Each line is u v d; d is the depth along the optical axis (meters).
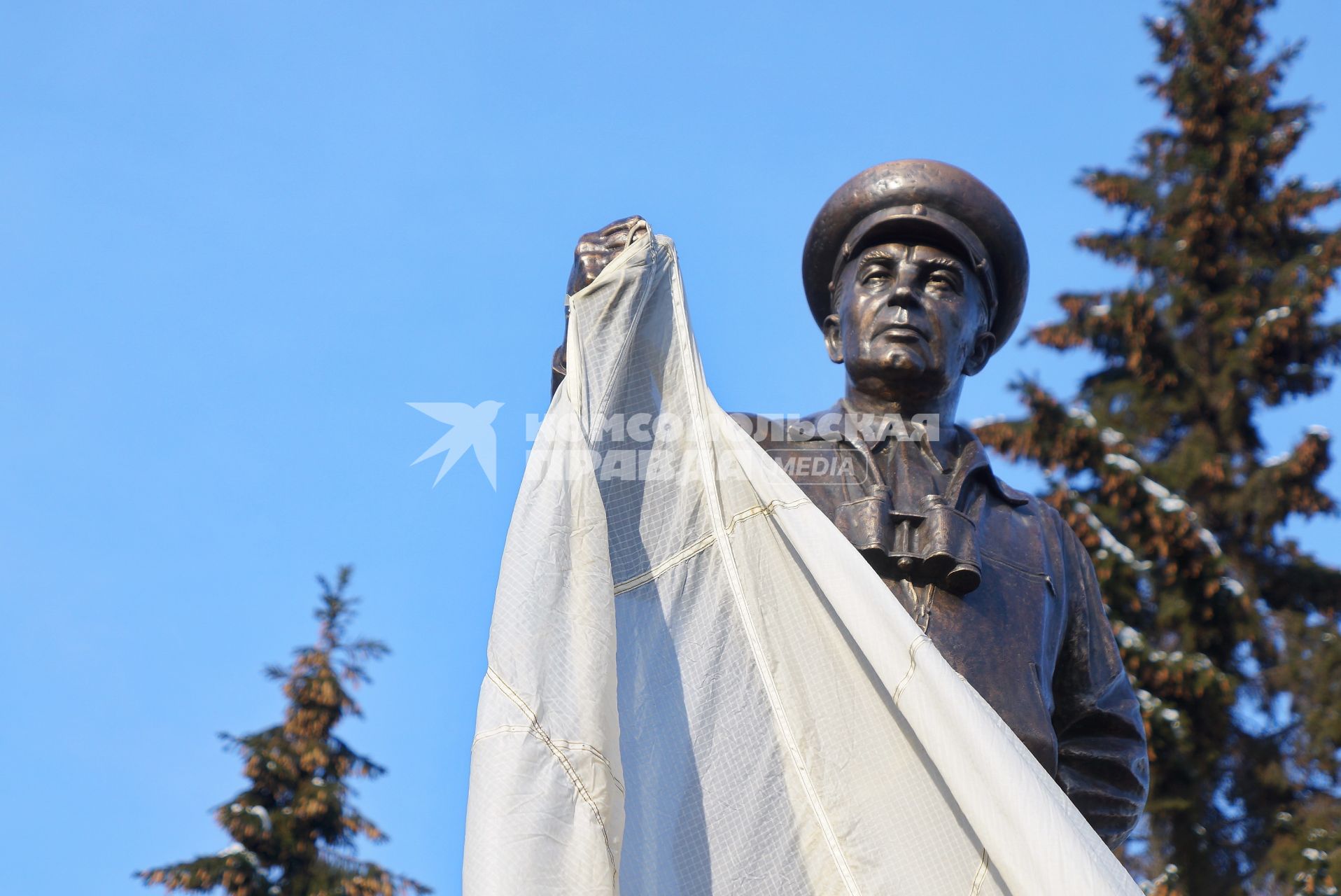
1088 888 7.14
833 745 7.94
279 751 26.11
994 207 10.05
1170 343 28.91
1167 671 24.56
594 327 8.56
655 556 8.34
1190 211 29.67
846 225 10.15
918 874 7.65
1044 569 9.45
